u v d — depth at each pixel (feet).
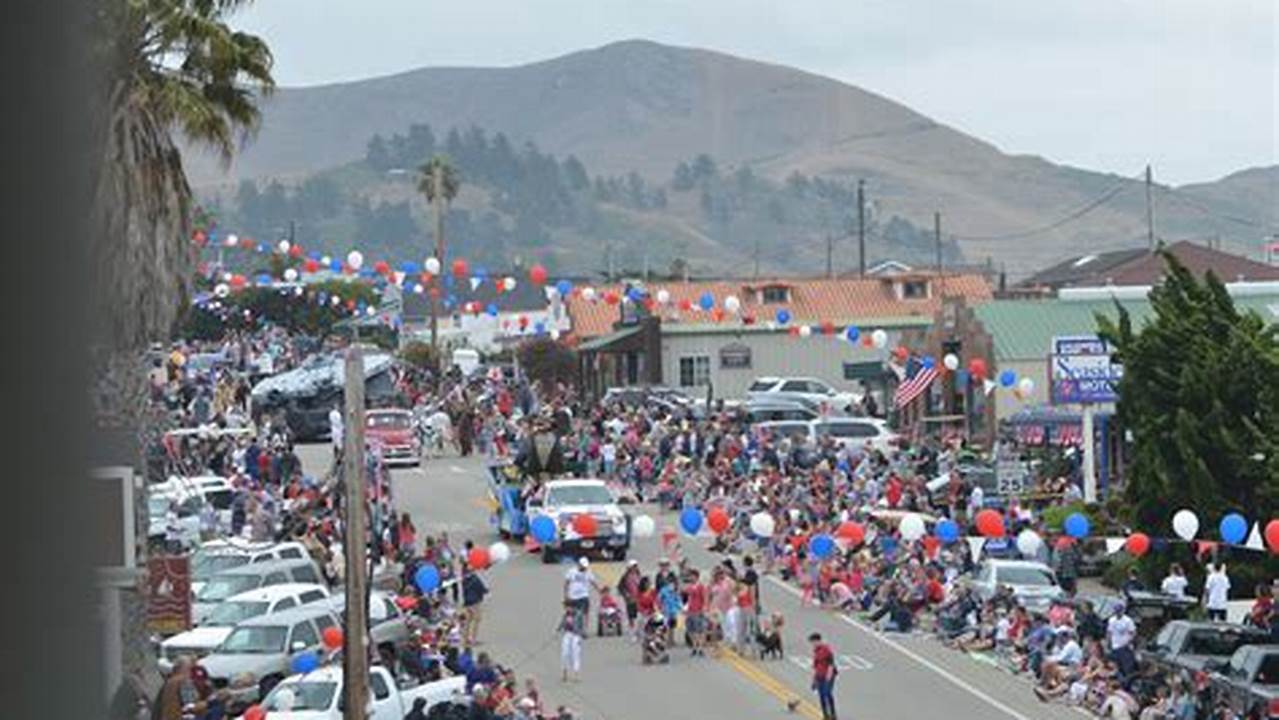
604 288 398.83
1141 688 143.02
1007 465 213.25
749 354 375.04
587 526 199.00
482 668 138.00
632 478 244.83
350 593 109.40
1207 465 171.32
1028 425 242.37
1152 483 174.19
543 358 399.24
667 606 168.76
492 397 308.19
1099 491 223.92
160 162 122.62
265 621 138.10
